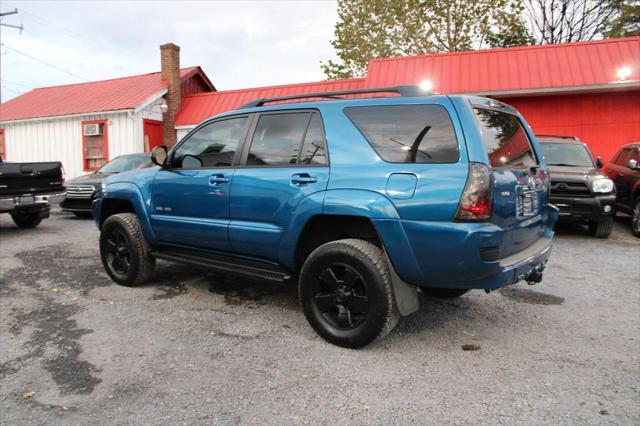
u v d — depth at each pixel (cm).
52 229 899
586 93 1120
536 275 354
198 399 264
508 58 1230
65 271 557
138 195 466
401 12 2177
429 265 296
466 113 296
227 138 409
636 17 2198
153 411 252
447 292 405
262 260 383
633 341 347
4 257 638
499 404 257
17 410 253
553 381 284
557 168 778
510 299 447
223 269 404
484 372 296
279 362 310
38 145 1783
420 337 353
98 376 291
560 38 2473
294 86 1577
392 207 302
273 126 381
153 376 291
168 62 1698
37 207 848
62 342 344
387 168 311
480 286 294
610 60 1108
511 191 312
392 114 324
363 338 319
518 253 334
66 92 1959
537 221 368
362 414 248
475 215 279
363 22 2284
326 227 359
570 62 1145
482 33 2209
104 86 1897
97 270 561
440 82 1230
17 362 311
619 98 1102
